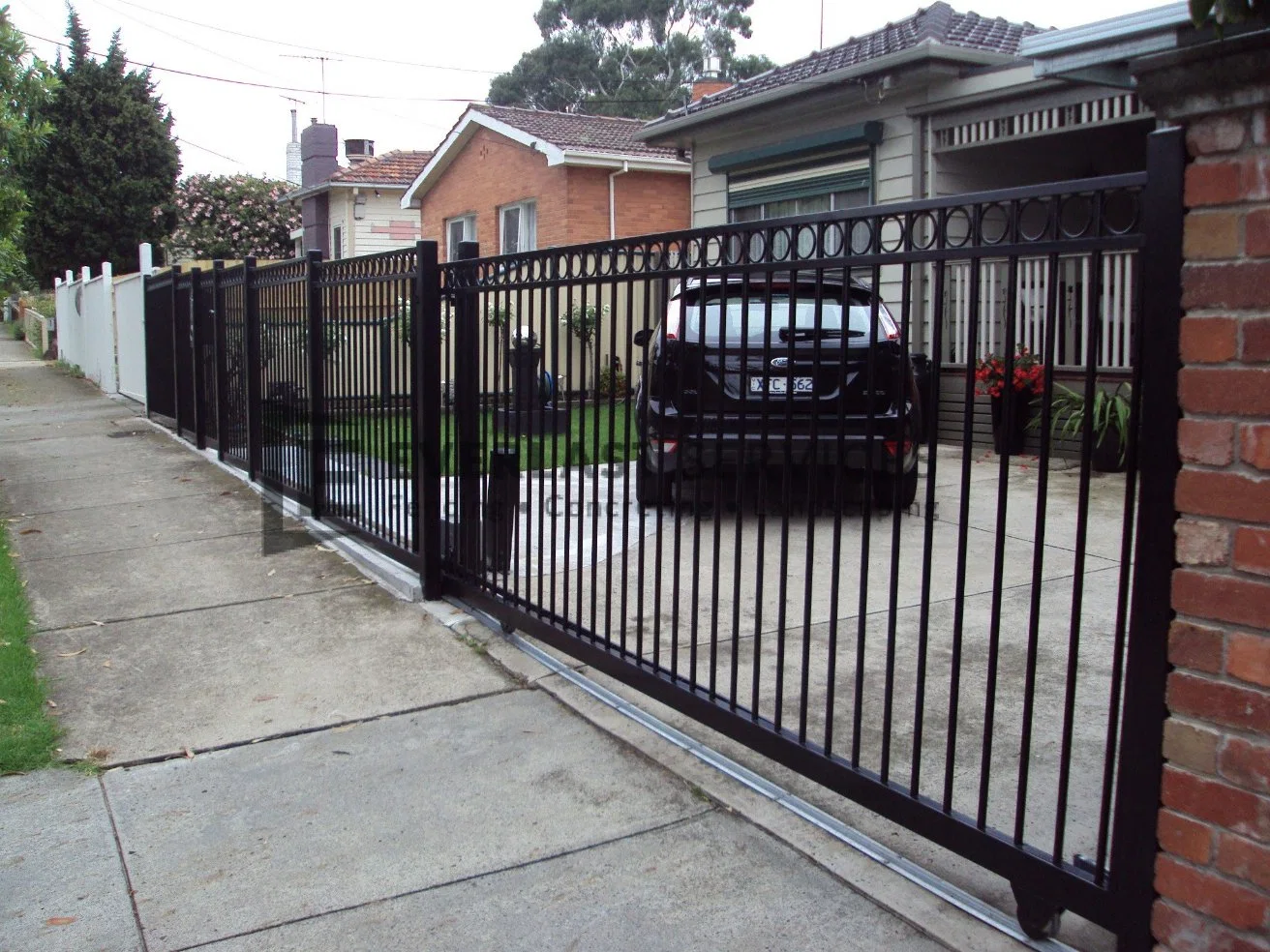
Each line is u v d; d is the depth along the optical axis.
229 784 3.67
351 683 4.56
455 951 2.72
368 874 3.09
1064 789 2.52
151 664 4.82
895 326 6.19
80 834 3.34
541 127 17.31
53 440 11.79
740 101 11.88
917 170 10.79
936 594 5.50
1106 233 2.34
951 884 2.92
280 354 8.01
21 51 11.06
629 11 51.72
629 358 4.00
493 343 5.17
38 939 2.80
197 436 10.66
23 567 6.45
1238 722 2.13
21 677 4.52
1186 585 2.20
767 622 5.11
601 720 4.08
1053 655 4.62
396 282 5.85
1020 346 9.20
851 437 5.48
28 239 34.75
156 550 6.79
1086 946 2.64
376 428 6.34
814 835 3.20
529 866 3.11
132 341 15.48
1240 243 2.07
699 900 2.91
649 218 17.02
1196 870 2.22
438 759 3.82
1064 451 9.07
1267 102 2.00
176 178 37.34
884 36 12.11
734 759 3.72
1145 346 2.25
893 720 3.97
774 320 5.09
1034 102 9.73
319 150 27.27
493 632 5.13
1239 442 2.10
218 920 2.88
